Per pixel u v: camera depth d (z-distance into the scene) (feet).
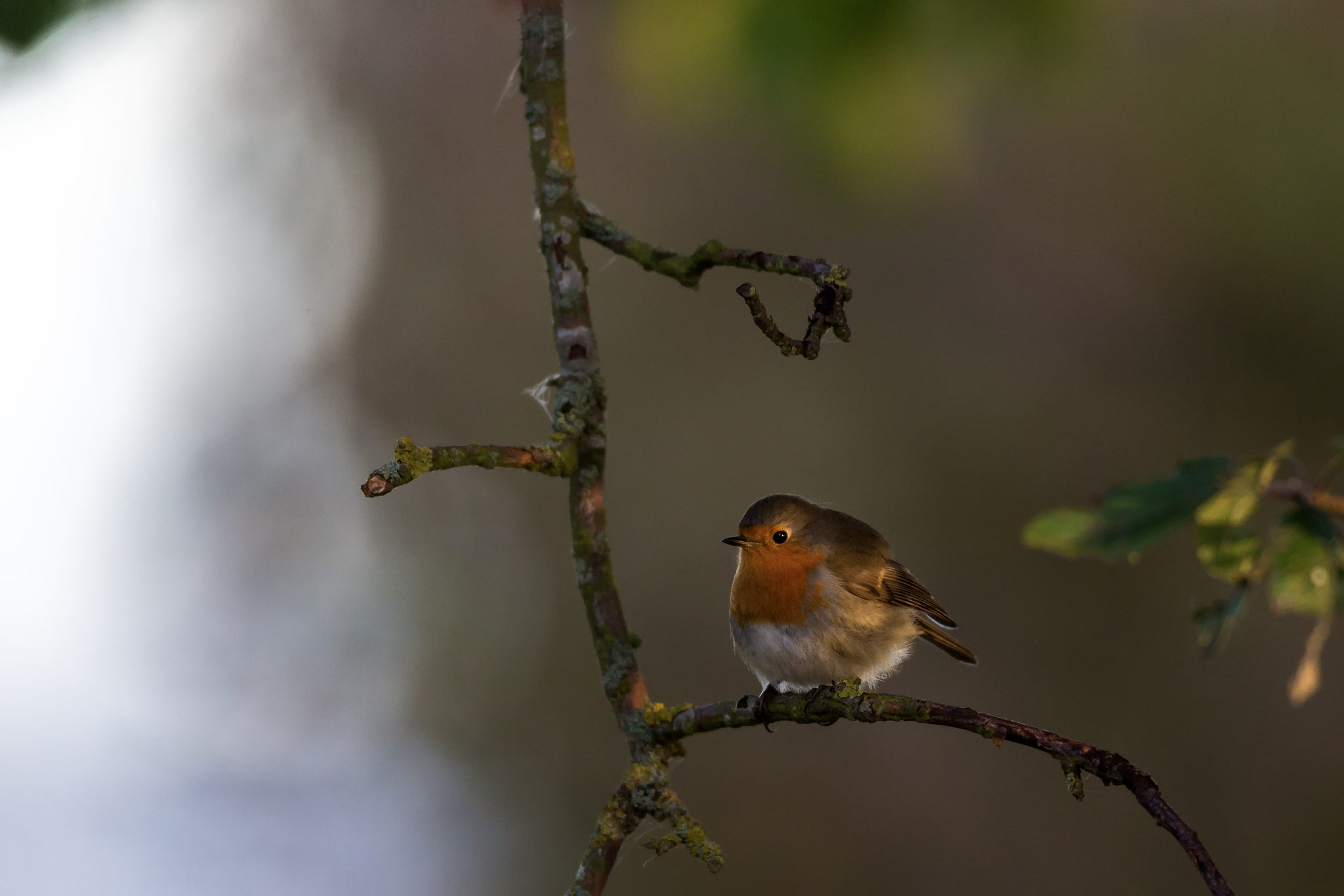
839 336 11.70
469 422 51.65
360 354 52.75
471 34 50.88
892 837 38.40
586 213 14.25
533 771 47.16
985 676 38.73
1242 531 11.55
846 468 41.70
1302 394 39.29
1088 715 37.63
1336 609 11.17
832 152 13.08
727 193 43.50
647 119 13.46
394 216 52.19
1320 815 35.32
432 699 50.55
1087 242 41.47
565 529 49.67
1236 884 35.47
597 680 47.60
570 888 12.59
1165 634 37.93
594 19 14.28
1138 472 39.93
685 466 43.24
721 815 40.09
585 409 13.65
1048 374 41.32
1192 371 40.52
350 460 53.42
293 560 53.47
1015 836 37.50
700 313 44.09
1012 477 40.55
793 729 40.60
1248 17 39.73
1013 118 40.40
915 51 12.68
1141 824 36.81
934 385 41.75
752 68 12.87
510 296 51.34
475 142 51.65
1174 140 40.45
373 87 51.65
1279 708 36.52
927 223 41.60
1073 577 39.11
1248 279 40.19
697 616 42.16
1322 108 39.32
